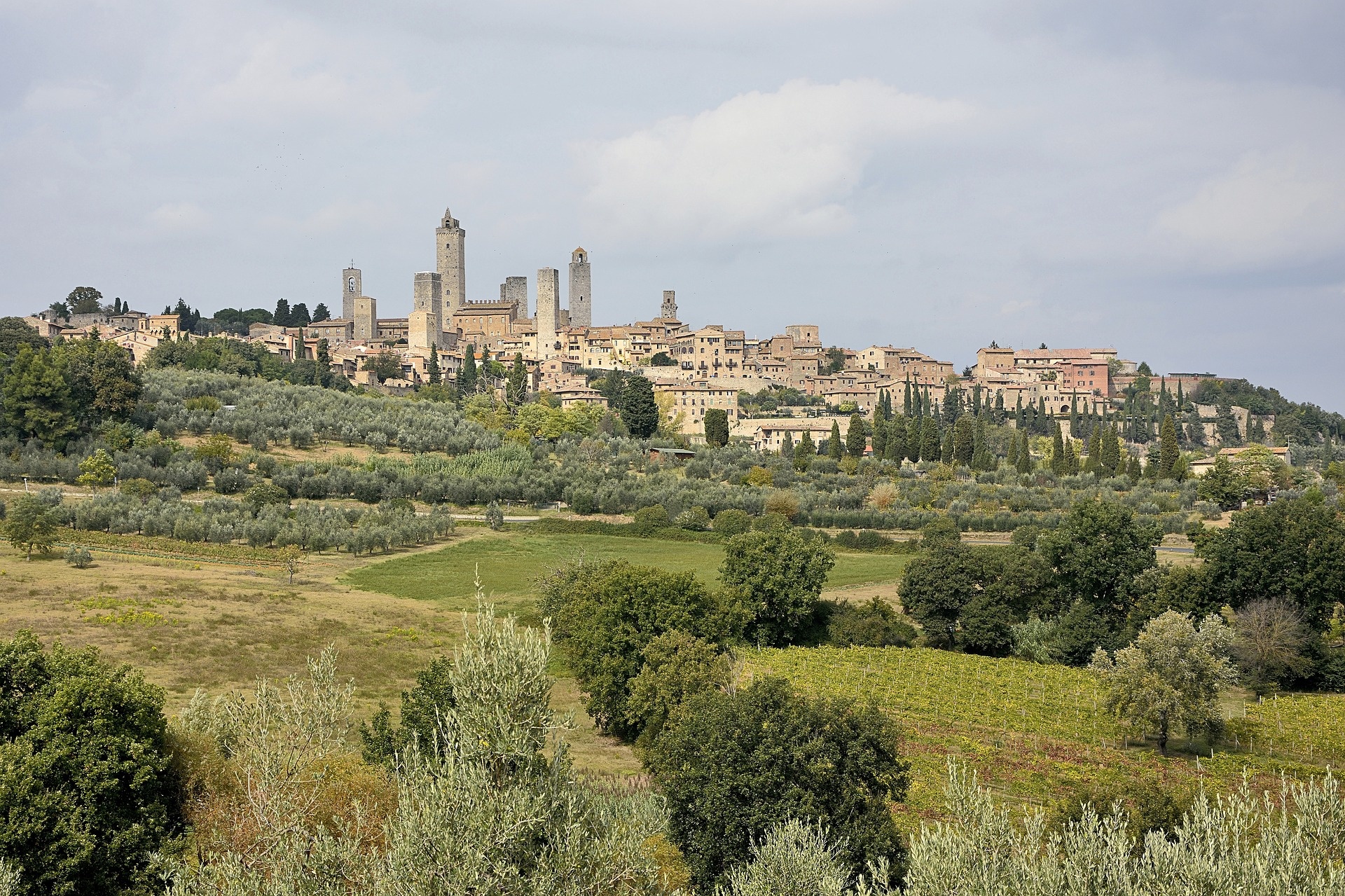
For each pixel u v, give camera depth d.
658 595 70.62
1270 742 66.62
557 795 25.41
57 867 32.66
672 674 60.28
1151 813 42.50
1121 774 59.69
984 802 29.06
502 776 25.25
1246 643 77.19
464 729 25.45
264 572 96.31
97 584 82.19
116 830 34.56
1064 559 93.12
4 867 29.45
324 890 25.19
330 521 112.44
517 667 25.80
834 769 41.25
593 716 67.62
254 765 32.53
